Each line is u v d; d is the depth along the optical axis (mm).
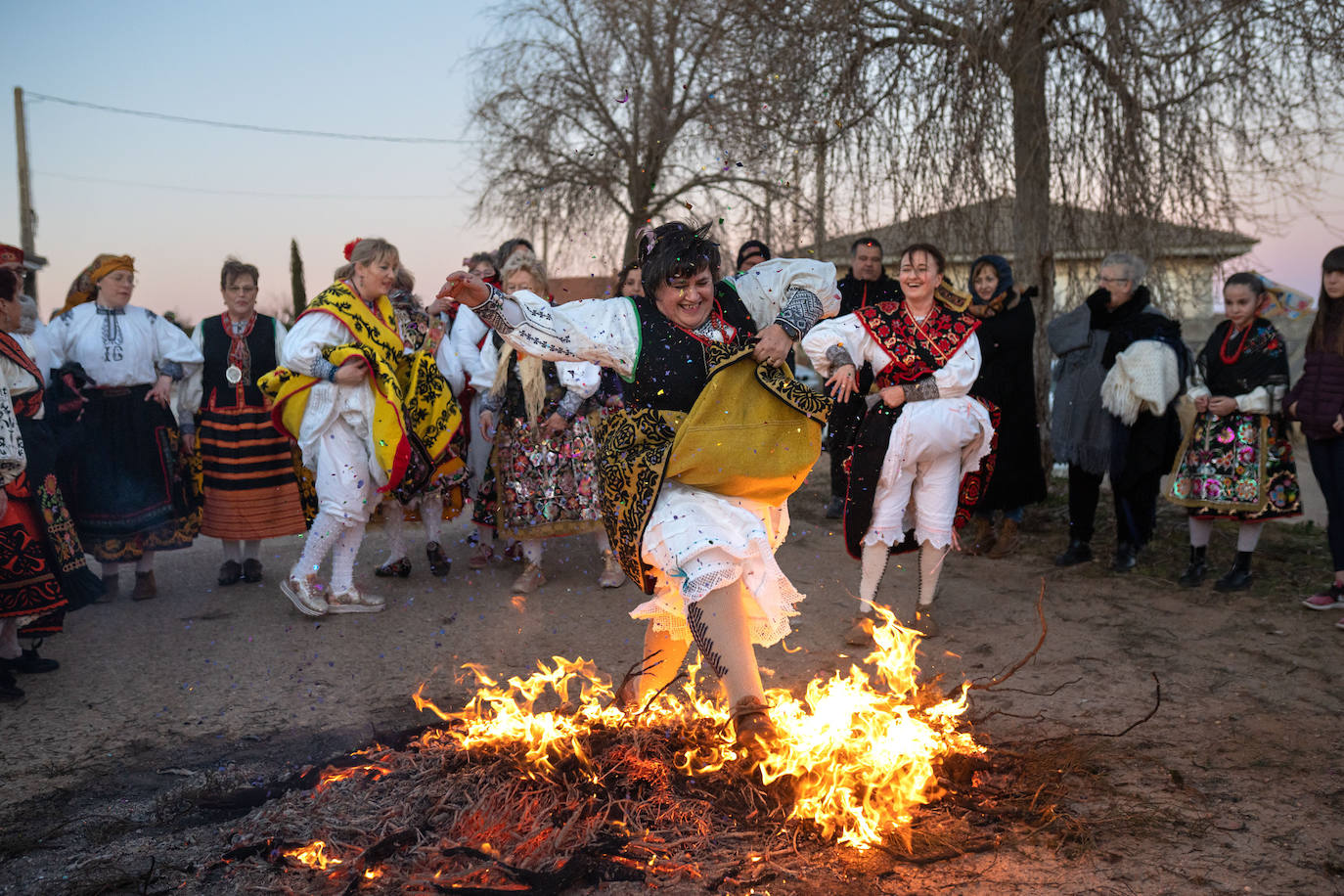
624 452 2822
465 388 6035
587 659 4312
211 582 5949
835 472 7434
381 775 2963
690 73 9422
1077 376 5969
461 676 4125
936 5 7793
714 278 2846
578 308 2840
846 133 8375
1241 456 5207
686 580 2658
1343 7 6934
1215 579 5570
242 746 3412
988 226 8375
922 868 2449
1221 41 7297
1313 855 2504
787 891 2354
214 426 5637
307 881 2400
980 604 5199
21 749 3398
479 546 6270
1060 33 7895
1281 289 10461
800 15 8234
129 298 5438
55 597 3992
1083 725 3436
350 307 5039
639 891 2350
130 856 2580
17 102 22766
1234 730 3371
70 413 5102
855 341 4477
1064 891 2346
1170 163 7617
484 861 2422
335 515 5016
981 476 4707
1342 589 4918
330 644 4613
